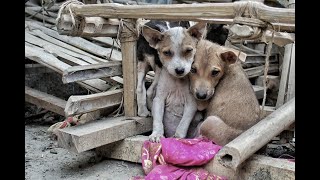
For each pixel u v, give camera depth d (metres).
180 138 0.95
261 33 0.78
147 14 0.94
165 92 1.02
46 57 1.19
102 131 0.93
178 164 0.86
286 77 1.30
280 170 0.79
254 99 0.96
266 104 1.53
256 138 0.79
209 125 0.92
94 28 1.02
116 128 0.97
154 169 0.85
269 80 1.52
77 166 0.98
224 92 0.96
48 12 1.73
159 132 0.99
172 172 0.84
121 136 0.98
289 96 1.29
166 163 0.88
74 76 0.97
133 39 1.03
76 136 0.89
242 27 0.77
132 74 1.05
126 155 0.99
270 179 0.81
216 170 0.85
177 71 0.93
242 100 0.94
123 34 1.03
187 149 0.87
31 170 0.95
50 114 1.45
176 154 0.86
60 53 1.26
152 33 0.97
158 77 1.05
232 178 0.84
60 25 1.01
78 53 1.32
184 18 0.89
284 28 0.91
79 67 0.99
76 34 1.02
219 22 0.97
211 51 0.96
